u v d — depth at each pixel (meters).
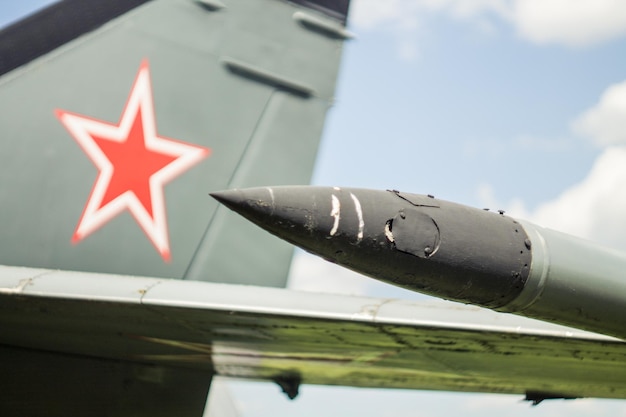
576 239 4.39
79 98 6.00
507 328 4.39
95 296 4.46
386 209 3.82
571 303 4.25
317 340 4.93
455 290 4.02
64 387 5.81
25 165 5.72
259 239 6.22
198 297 4.45
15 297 4.53
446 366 5.54
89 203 5.84
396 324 4.32
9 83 5.81
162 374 6.25
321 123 6.75
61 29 6.06
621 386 5.97
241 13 6.68
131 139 6.09
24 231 5.62
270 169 6.48
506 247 4.06
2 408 5.63
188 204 6.14
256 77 6.60
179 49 6.41
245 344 5.28
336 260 3.83
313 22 6.88
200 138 6.31
